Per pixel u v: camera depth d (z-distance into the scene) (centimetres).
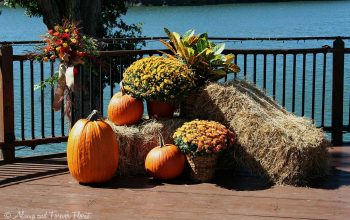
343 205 388
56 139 508
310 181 439
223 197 403
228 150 452
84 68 568
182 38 496
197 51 490
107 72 918
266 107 466
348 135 889
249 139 438
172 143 455
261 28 2366
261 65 1422
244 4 4056
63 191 416
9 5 1141
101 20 1127
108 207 383
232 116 449
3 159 488
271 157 431
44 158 503
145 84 447
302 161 426
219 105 455
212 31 2219
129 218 363
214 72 479
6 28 1973
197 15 2953
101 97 524
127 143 450
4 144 485
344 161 496
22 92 496
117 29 1194
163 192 413
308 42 1611
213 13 3153
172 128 453
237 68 488
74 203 391
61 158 507
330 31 2153
